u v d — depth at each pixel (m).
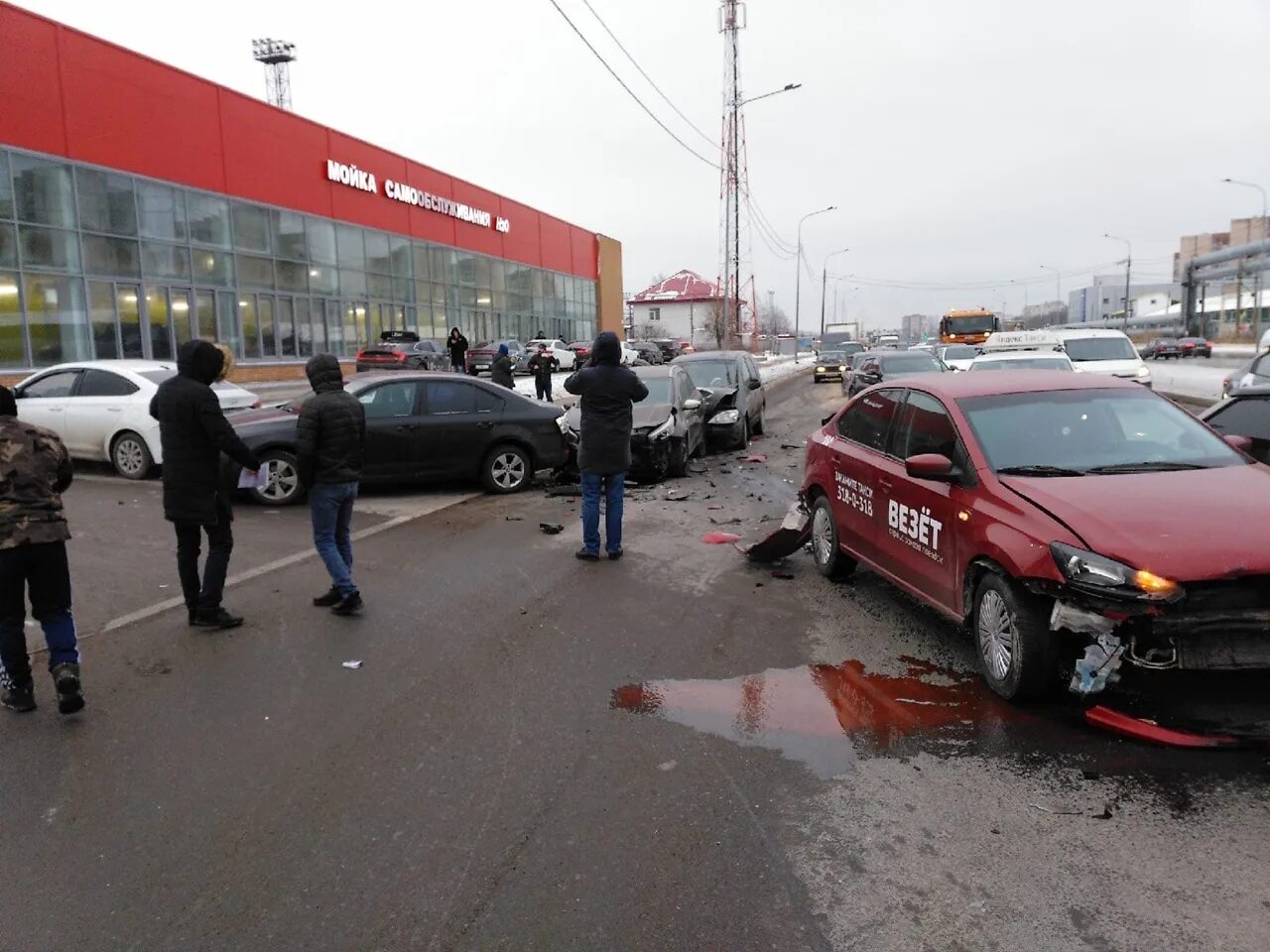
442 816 3.46
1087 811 3.40
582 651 5.33
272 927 2.81
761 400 18.80
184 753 4.02
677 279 104.75
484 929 2.79
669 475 12.41
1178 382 25.36
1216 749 3.85
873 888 2.96
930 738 4.08
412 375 11.03
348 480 5.97
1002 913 2.81
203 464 5.58
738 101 39.47
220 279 30.14
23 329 23.28
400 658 5.20
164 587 6.67
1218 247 115.94
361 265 37.78
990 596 4.53
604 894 2.95
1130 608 3.78
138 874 3.11
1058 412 5.30
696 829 3.34
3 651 4.39
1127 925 2.74
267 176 32.25
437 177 43.38
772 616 6.00
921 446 5.61
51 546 4.39
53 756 3.99
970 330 40.19
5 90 22.80
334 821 3.44
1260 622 3.75
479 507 10.30
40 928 2.82
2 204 22.70
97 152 25.42
